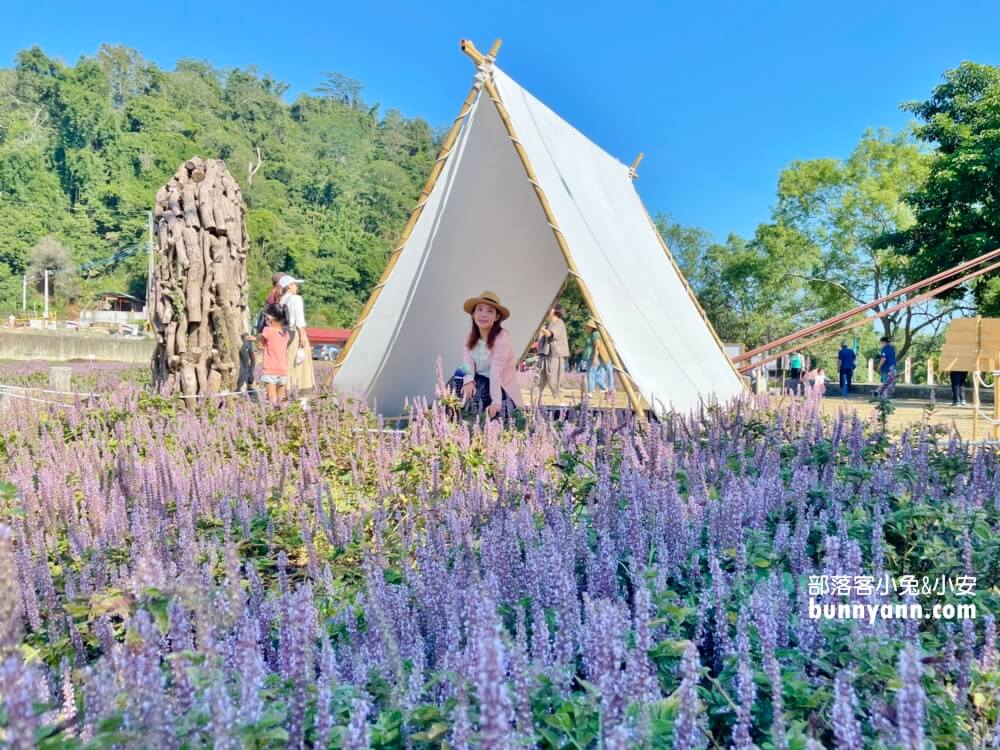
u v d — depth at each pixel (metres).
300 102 132.25
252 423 6.26
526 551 2.42
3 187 83.25
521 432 5.33
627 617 2.03
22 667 1.22
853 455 3.83
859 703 1.75
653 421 5.70
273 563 2.92
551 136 7.97
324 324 83.56
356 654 1.92
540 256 9.21
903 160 31.52
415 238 7.82
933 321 29.81
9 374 18.20
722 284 45.47
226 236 9.39
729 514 2.63
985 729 1.78
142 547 2.74
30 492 3.66
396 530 3.19
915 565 2.69
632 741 1.38
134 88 116.44
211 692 1.37
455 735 1.38
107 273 83.62
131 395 7.69
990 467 3.80
